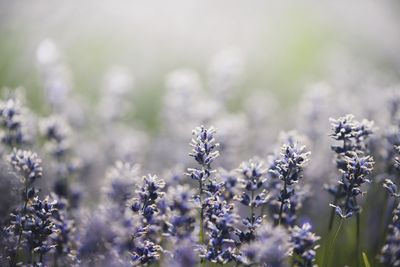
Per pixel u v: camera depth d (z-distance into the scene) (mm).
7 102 590
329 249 524
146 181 512
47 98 745
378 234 597
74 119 770
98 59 1123
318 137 722
